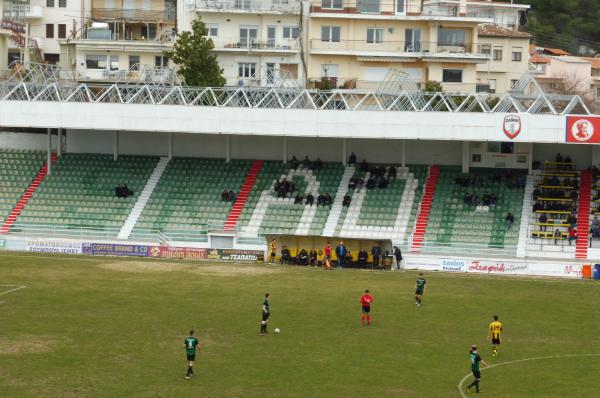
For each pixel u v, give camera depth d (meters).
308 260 113.00
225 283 97.88
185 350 69.94
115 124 123.88
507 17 197.50
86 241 118.19
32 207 125.75
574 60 192.75
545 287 99.62
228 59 153.38
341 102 136.00
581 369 67.94
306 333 76.75
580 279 105.69
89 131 137.38
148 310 83.81
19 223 123.31
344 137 121.00
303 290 94.81
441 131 118.38
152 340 73.31
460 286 99.31
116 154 135.38
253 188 127.50
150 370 64.94
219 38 154.88
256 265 111.50
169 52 143.88
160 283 97.00
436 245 115.19
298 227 120.38
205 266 109.38
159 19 170.38
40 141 138.12
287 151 134.50
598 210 117.88
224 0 154.38
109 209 125.25
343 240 113.06
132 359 67.75
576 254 112.06
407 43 152.25
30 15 168.25
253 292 93.06
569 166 126.44
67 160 134.38
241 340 74.06
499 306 89.12
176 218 123.19
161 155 136.75
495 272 109.44
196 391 60.31
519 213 118.31
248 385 61.91
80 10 170.12
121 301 87.38
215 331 76.75
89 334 74.75
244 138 135.00
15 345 70.81
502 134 117.00
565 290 98.00
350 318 82.62
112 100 128.50
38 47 167.25
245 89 125.38
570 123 115.81
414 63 151.12
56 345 71.19
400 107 124.88
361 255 111.94
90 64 158.62
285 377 63.97
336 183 127.19
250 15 154.00
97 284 95.38
